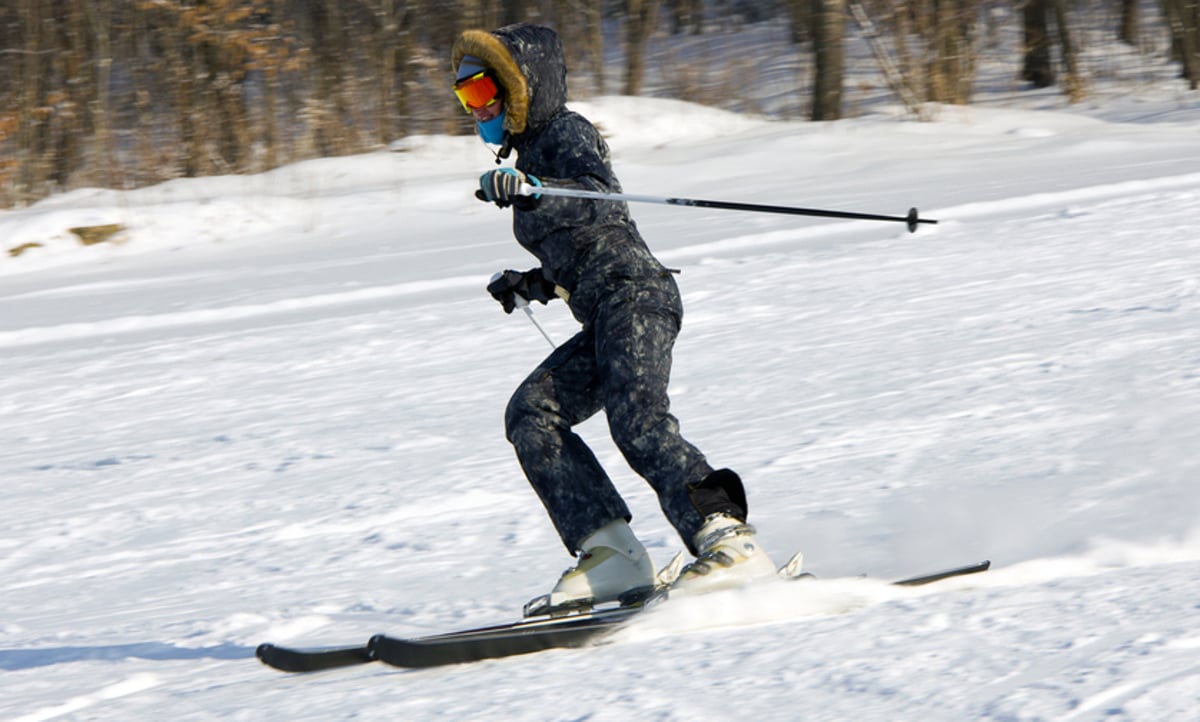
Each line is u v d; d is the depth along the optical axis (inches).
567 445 530.9
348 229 2541.8
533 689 430.6
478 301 1630.2
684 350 1183.6
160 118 3255.4
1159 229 1544.0
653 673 431.2
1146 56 3966.5
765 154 2928.2
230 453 1002.7
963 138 3036.4
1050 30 3934.5
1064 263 1402.6
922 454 761.6
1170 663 377.7
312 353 1400.1
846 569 577.0
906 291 1357.0
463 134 3356.3
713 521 507.8
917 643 428.1
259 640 584.1
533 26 532.4
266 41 3149.6
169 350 1505.9
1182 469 658.2
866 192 2359.7
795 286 1455.5
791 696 392.2
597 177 517.0
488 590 626.8
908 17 3491.6
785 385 1003.9
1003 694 369.7
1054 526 594.6
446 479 853.2
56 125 3142.2
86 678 546.6
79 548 795.4
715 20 4237.2
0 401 1316.4
